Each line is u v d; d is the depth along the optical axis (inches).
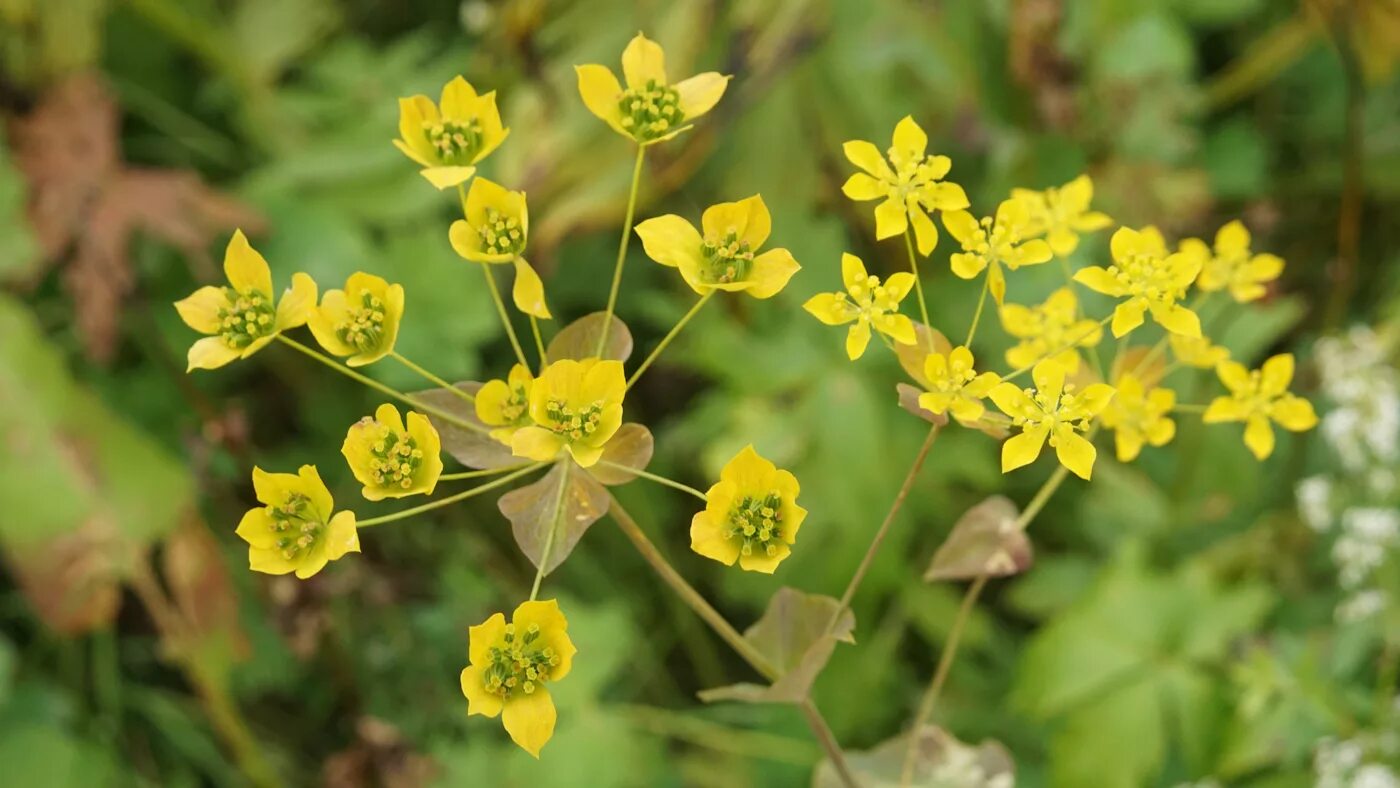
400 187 23.8
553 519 14.6
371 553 22.2
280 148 24.5
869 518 21.5
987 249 14.9
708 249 14.6
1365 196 26.0
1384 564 20.0
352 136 24.3
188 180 22.8
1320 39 25.0
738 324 22.7
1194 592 19.7
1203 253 16.2
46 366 22.2
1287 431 22.7
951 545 15.9
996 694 22.1
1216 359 15.8
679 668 23.8
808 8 22.0
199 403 22.6
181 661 21.4
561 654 14.1
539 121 22.2
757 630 15.5
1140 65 24.0
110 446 21.9
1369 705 19.6
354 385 23.8
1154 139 23.9
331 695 22.4
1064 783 19.4
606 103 14.9
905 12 23.0
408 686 22.0
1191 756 19.4
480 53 24.0
